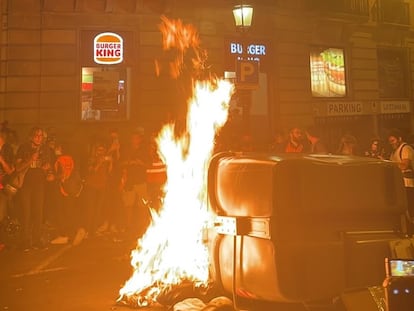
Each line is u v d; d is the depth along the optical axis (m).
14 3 14.51
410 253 3.85
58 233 9.77
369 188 4.10
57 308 5.45
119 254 8.28
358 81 19.88
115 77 15.35
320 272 3.85
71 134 14.78
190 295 5.12
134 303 5.38
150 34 15.45
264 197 3.94
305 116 18.05
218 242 4.63
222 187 4.52
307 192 3.89
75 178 10.02
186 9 15.81
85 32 15.09
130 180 10.12
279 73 17.55
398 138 8.77
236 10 11.53
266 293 3.96
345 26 19.30
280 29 17.59
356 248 3.94
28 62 14.60
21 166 8.66
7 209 9.01
